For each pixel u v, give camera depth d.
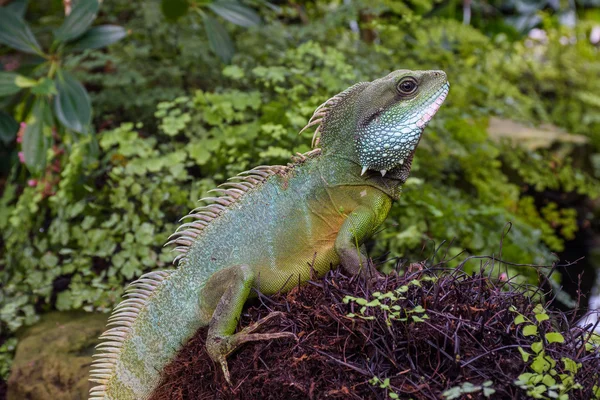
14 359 0.81
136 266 0.87
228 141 0.92
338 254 0.60
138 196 0.90
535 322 0.56
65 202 0.91
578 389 0.53
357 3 1.13
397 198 0.63
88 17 0.96
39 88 0.89
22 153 0.93
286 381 0.54
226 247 0.61
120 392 0.62
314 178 0.62
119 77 1.01
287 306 0.58
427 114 0.60
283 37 1.10
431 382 0.52
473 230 0.97
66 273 0.90
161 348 0.62
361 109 0.60
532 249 1.00
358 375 0.53
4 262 0.97
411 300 0.57
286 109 0.97
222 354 0.56
